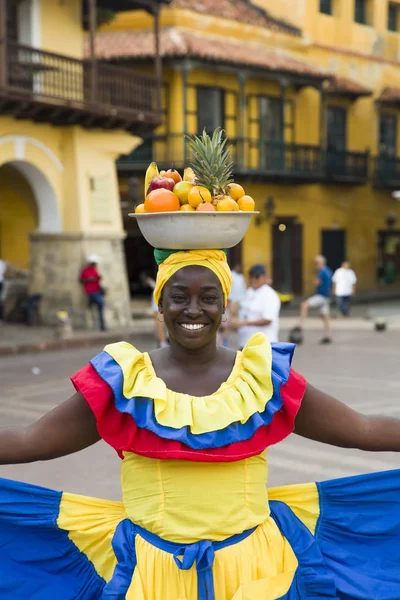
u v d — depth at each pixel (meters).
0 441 2.48
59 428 2.50
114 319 19.75
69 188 19.09
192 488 2.46
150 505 2.49
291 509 2.83
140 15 27.25
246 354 2.59
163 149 26.78
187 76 26.36
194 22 27.59
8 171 20.84
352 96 33.56
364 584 2.79
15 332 18.19
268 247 30.44
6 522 2.72
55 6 18.92
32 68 17.25
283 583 2.52
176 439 2.40
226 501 2.47
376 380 12.07
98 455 7.76
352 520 2.86
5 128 17.44
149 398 2.47
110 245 19.77
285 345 2.65
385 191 35.59
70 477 7.01
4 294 20.45
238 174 28.08
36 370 13.66
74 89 18.25
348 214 34.03
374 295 33.34
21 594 2.72
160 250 2.57
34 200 21.17
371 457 7.56
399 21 37.47
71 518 2.74
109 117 18.77
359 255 34.72
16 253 24.45
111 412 2.47
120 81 19.45
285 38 31.16
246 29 29.48
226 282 2.55
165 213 2.45
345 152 33.19
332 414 2.59
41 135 18.41
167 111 26.81
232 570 2.46
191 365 2.56
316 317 24.83
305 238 32.03
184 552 2.42
